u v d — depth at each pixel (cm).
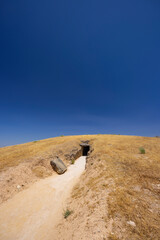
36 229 690
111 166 1100
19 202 952
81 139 3219
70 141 2834
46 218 780
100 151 1672
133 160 1198
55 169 1648
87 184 992
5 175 1194
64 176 1516
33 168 1497
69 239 509
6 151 2081
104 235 432
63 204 915
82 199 813
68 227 614
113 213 536
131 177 866
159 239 390
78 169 1792
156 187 723
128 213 525
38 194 1074
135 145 1886
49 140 3130
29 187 1183
